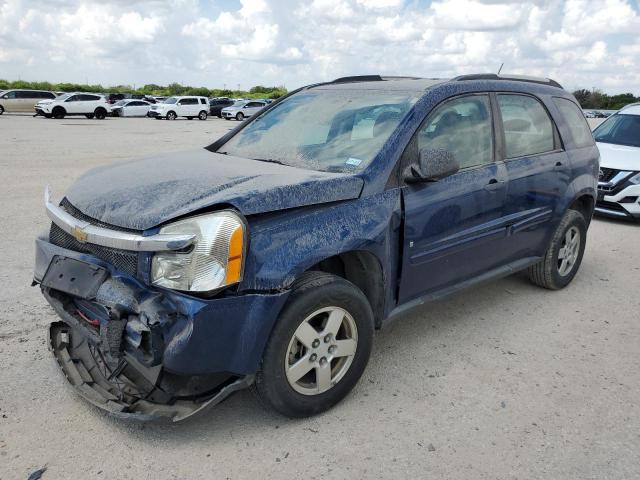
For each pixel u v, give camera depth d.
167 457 2.82
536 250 4.93
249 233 2.77
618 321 4.71
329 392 3.21
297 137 3.99
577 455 2.94
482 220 4.09
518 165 4.40
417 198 3.54
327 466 2.80
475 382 3.64
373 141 3.57
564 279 5.35
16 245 6.09
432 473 2.77
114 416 2.86
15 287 4.88
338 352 3.20
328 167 3.54
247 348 2.79
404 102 3.80
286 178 3.18
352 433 3.07
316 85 4.74
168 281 2.67
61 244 3.24
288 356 2.99
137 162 3.84
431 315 4.71
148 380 2.79
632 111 9.52
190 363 2.66
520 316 4.74
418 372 3.74
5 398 3.23
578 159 5.12
